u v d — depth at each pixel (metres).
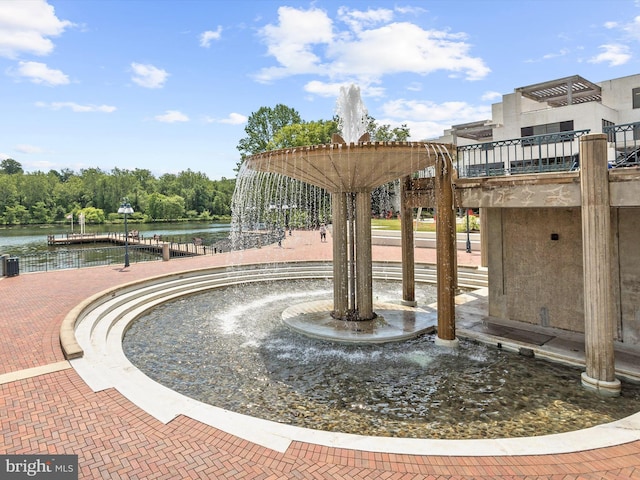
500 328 9.77
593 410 6.08
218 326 10.89
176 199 102.62
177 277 15.77
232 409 6.27
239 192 14.30
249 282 17.30
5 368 6.97
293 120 50.97
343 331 9.66
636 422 5.36
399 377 7.43
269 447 4.65
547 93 32.69
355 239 10.54
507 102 32.16
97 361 7.62
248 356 8.59
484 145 9.31
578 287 9.19
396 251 24.30
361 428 5.68
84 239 44.97
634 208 8.08
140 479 4.06
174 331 10.48
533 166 8.65
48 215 91.69
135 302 12.63
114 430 5.00
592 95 32.50
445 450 4.61
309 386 7.10
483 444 4.75
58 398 5.87
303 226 42.00
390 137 44.00
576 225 9.15
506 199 7.80
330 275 18.39
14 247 41.34
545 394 6.65
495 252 10.59
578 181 6.78
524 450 4.61
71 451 4.54
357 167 8.92
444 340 8.97
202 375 7.63
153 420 5.26
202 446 4.66
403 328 9.84
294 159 8.52
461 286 15.89
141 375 7.06
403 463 4.34
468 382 7.18
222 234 56.69
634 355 7.74
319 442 4.78
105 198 100.94
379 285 16.66
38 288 14.11
